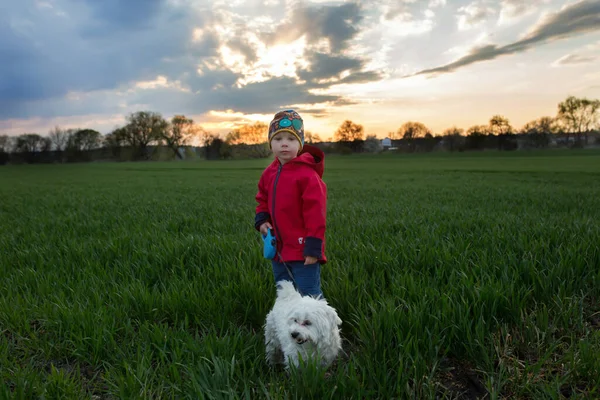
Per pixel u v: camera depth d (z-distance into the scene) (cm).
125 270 236
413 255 238
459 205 513
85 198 733
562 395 130
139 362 142
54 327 172
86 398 128
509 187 830
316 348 130
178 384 132
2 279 234
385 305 168
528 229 301
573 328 174
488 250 249
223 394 126
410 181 1141
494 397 124
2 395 124
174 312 183
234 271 221
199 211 500
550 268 211
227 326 175
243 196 734
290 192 164
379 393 129
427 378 134
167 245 273
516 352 158
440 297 172
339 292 194
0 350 155
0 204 656
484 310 169
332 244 280
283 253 167
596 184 912
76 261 268
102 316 173
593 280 203
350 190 834
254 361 144
